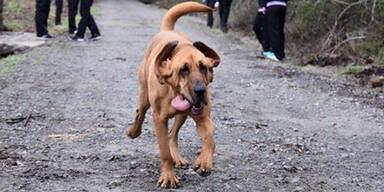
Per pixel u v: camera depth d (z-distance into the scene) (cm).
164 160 518
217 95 949
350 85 1077
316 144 677
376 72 1179
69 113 793
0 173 540
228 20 2227
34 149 623
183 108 471
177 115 523
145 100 577
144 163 584
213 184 528
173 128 583
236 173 561
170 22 611
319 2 1534
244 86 1030
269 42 1404
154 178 539
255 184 532
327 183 541
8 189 502
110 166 573
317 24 1542
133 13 3064
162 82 483
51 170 554
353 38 1356
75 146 639
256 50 1557
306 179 550
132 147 639
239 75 1138
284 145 666
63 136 679
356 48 1359
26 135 680
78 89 959
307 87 1039
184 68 467
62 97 895
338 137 712
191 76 462
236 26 2114
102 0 4562
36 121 747
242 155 622
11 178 528
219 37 1856
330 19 1511
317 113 844
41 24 1611
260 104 893
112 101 877
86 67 1177
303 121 794
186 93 464
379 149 662
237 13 2128
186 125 748
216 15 2462
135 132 610
